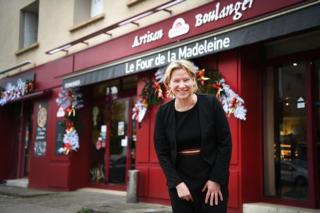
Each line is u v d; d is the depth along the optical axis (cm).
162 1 926
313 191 664
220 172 291
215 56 775
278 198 710
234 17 729
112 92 1112
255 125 741
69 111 1145
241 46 697
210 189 291
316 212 633
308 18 588
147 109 906
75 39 1195
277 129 736
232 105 721
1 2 1622
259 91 756
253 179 723
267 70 764
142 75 930
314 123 682
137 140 925
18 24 1502
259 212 679
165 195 845
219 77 754
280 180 720
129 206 837
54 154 1210
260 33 659
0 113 1528
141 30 945
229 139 299
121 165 1056
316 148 677
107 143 1108
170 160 310
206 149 298
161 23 891
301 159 693
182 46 801
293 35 701
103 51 1059
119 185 1055
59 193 1105
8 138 1533
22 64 1399
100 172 1127
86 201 935
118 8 1056
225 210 295
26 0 1470
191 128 303
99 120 1152
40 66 1334
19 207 891
